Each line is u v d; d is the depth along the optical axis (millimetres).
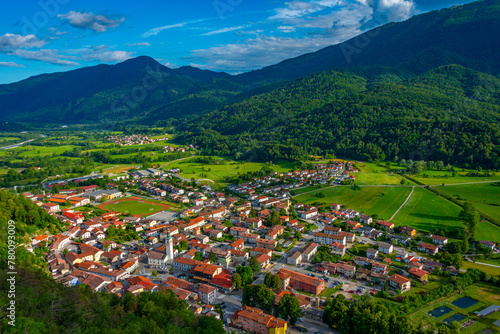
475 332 170875
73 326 136750
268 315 177000
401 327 161750
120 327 144375
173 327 151750
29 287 154750
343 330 171250
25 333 119188
